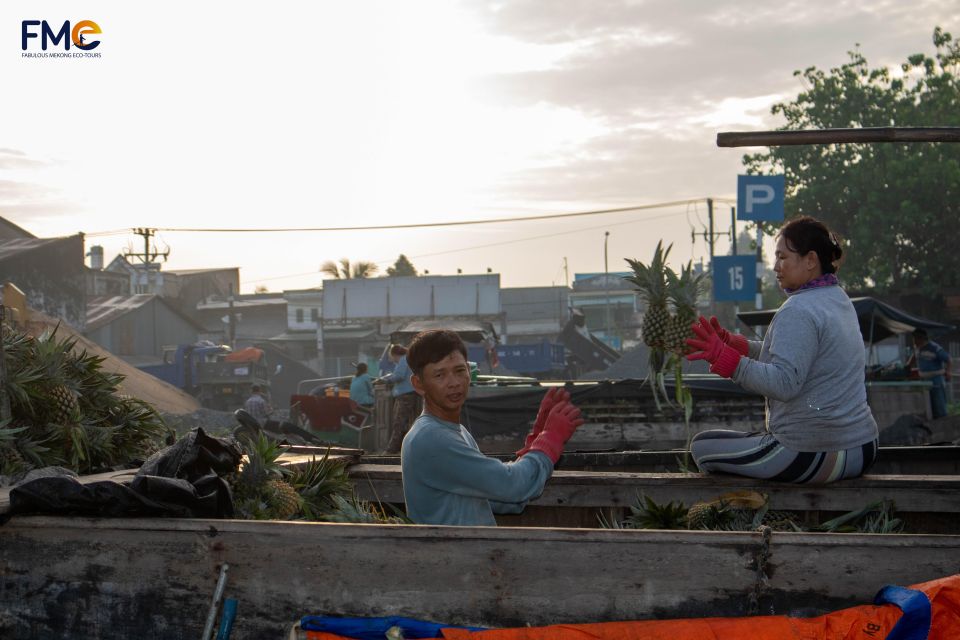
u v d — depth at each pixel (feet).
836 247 12.67
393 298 168.76
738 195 69.36
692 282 14.96
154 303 150.41
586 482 14.16
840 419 12.40
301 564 8.80
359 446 48.03
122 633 9.08
